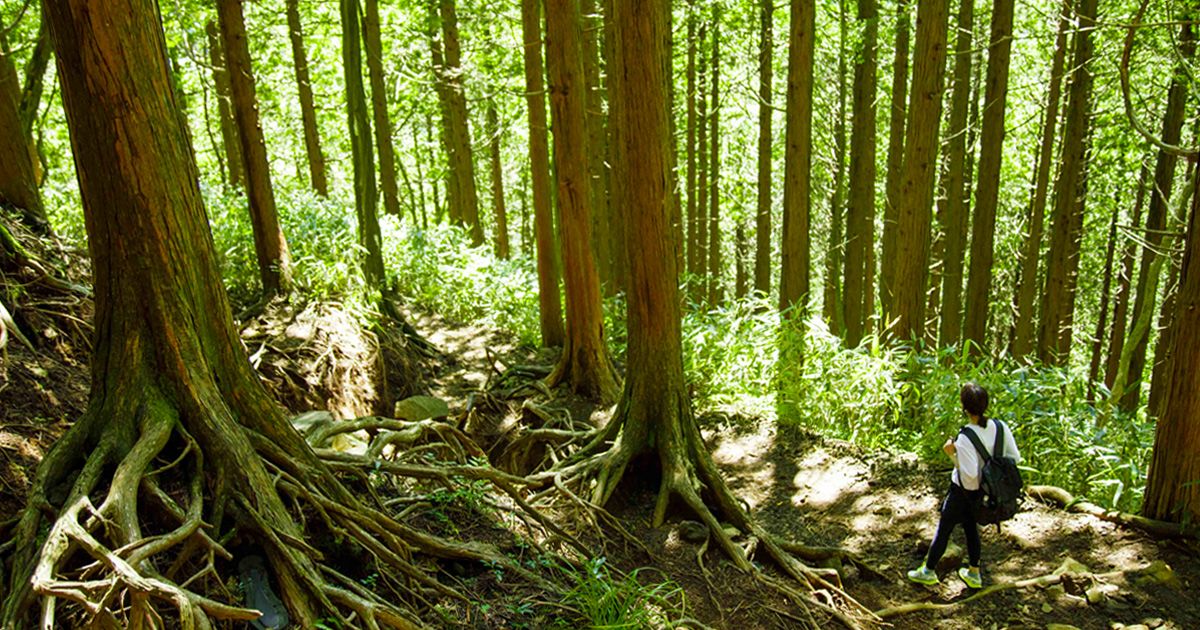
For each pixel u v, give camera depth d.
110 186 3.53
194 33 12.02
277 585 3.45
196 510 3.38
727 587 4.87
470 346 10.29
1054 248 11.62
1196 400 4.92
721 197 19.94
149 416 3.61
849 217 12.88
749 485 6.59
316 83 18.34
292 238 9.97
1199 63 10.12
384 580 3.83
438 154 22.77
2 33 6.66
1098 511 5.50
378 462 4.67
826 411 7.41
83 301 5.86
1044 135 11.48
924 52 8.15
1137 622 4.54
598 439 6.32
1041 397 6.65
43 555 2.88
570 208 8.09
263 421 4.00
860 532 5.73
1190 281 4.88
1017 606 4.78
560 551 4.85
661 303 5.87
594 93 11.66
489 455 7.90
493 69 13.55
